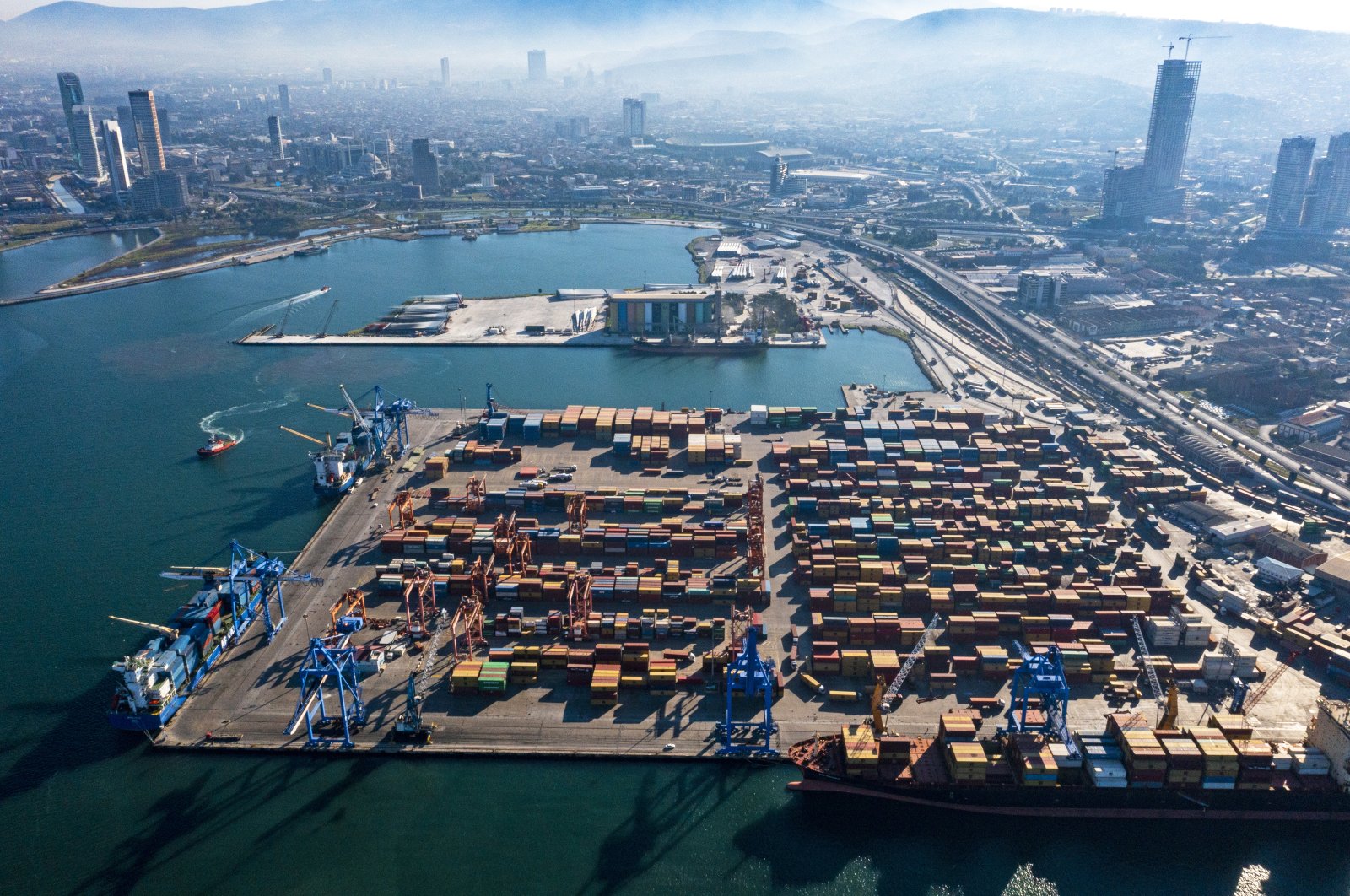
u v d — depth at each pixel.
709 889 147.00
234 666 195.00
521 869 149.50
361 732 175.38
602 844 154.38
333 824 157.25
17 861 149.88
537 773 168.00
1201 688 186.75
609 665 189.62
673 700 185.12
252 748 172.12
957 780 161.25
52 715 182.50
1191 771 159.38
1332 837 159.25
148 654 181.38
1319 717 166.25
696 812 160.50
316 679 177.38
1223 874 152.75
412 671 192.88
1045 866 153.38
